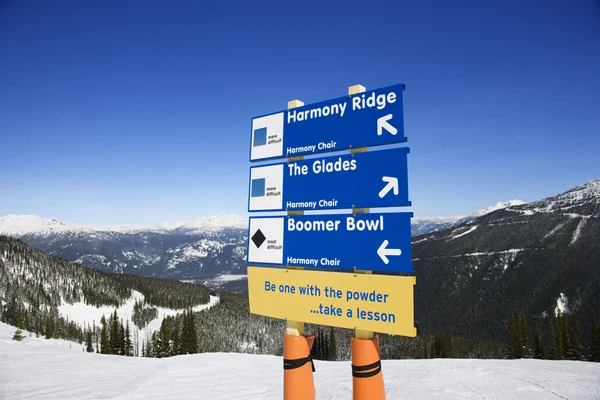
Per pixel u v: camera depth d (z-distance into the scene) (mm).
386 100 5254
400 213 4945
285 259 6051
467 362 21453
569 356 74438
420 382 15523
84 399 13109
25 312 159125
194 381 16734
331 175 5680
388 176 5105
